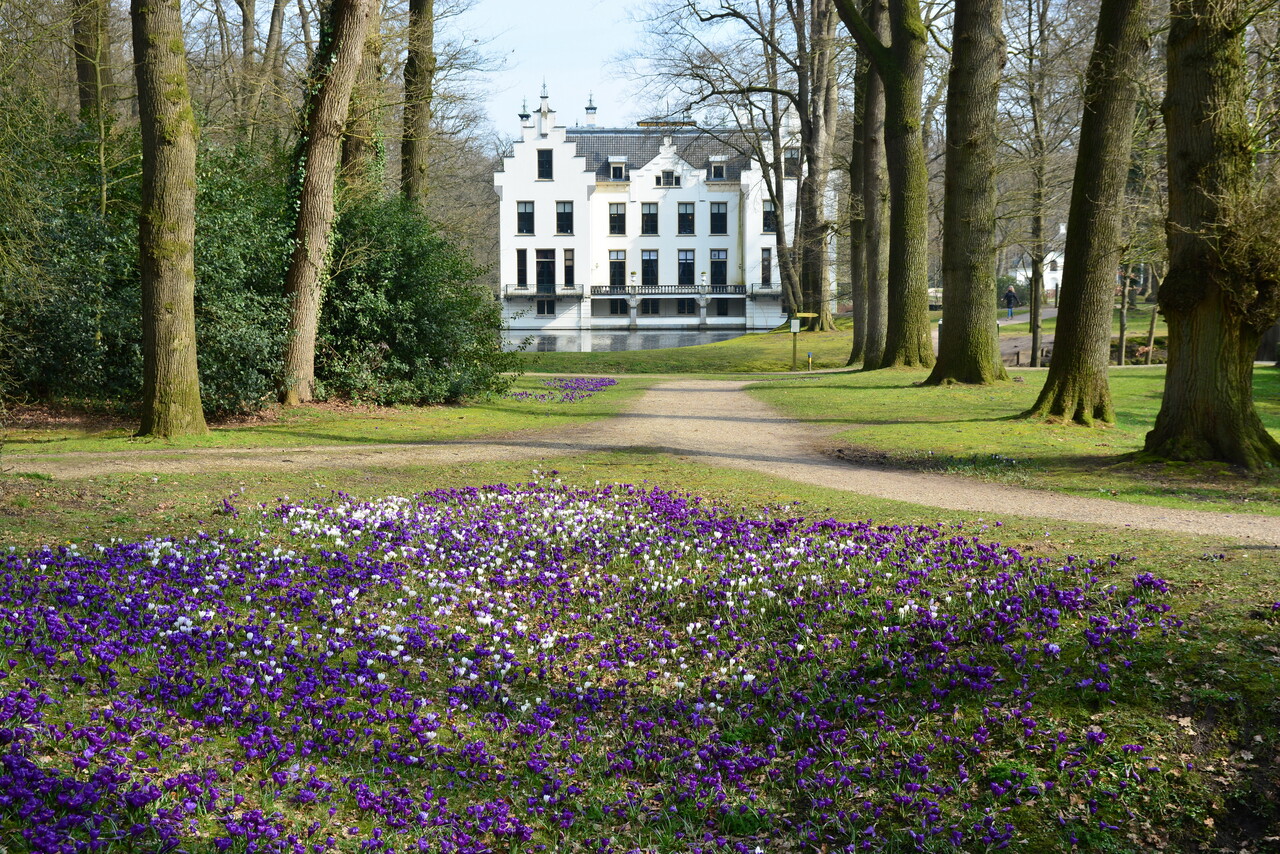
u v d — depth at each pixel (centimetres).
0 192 1530
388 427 1894
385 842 433
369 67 2391
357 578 822
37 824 393
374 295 2184
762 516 1066
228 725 533
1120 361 4072
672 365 4391
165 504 1073
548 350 6188
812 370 4025
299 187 2022
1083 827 468
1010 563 796
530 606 783
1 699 503
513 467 1439
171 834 411
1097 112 1712
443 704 598
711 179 8356
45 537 888
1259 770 476
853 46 3509
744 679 635
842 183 6078
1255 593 627
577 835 473
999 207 4328
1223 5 1261
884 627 688
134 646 612
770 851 467
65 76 2488
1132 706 537
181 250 1570
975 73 2322
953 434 1730
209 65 3203
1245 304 1302
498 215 8481
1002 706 564
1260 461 1316
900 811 490
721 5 4022
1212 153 1320
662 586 823
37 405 1848
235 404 1877
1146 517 1011
